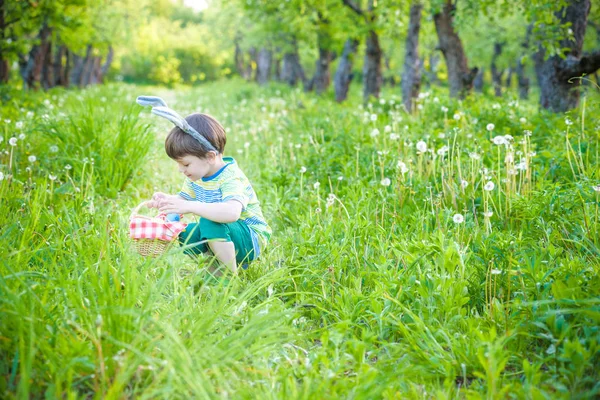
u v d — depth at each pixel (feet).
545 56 24.22
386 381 7.29
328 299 9.80
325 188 17.11
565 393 6.99
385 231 12.09
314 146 20.03
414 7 41.39
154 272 10.48
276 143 23.62
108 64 113.19
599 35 60.64
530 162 15.76
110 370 7.22
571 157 16.22
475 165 15.75
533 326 8.54
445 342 8.75
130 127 19.53
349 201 14.96
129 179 18.40
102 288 8.32
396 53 84.23
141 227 10.23
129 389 7.28
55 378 6.94
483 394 7.38
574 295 8.45
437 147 18.84
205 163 10.85
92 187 15.53
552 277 9.61
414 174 16.24
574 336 8.11
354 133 21.72
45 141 19.61
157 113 10.41
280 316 8.78
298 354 8.59
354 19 52.34
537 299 8.91
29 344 7.33
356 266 11.03
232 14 95.76
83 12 47.80
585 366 7.42
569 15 25.90
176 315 8.45
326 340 8.05
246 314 9.21
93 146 18.61
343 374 7.93
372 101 36.42
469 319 8.71
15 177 16.26
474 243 11.15
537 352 8.32
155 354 7.72
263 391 7.34
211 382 7.36
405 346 8.61
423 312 9.14
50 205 13.99
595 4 30.86
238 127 30.73
